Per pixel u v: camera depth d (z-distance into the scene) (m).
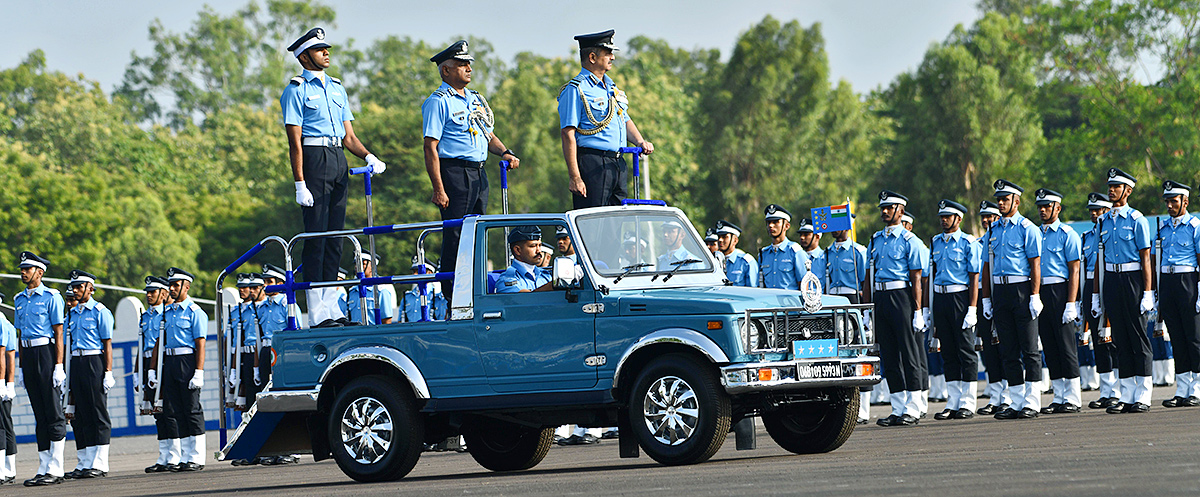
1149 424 21.67
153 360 29.66
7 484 28.73
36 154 152.88
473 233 19.22
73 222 115.06
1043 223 28.17
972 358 28.56
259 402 19.91
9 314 109.75
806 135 111.25
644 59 163.38
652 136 135.50
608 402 18.23
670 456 17.70
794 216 110.69
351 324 20.64
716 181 113.31
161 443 29.52
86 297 29.56
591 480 16.33
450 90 22.48
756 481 14.76
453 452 28.67
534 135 112.94
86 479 28.48
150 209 120.81
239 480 23.08
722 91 112.88
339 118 23.09
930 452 18.14
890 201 27.78
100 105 172.12
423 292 19.83
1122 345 27.00
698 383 17.48
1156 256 27.50
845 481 14.22
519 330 18.64
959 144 106.62
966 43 117.44
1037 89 112.50
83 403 29.28
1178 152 100.88
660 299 17.95
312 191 22.56
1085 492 12.11
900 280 27.50
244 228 124.62
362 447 19.27
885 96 140.62
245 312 29.92
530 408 18.61
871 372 18.62
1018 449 17.77
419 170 106.12
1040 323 28.22
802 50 111.81
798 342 17.91
